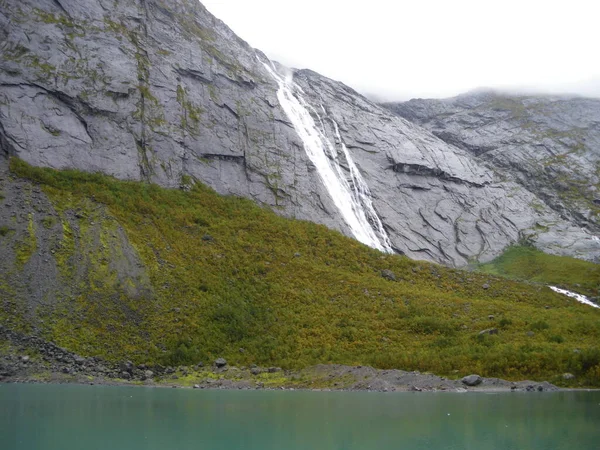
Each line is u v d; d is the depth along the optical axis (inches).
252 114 3430.1
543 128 5595.5
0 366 1489.9
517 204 4185.5
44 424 983.6
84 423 1001.5
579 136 5472.4
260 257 2426.2
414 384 1549.0
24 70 2655.0
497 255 3585.1
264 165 3186.5
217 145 3078.2
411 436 957.2
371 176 3759.8
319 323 2030.0
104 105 2785.4
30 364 1528.1
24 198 2148.1
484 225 3799.2
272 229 2723.9
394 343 1908.2
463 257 3501.5
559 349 1737.2
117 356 1654.8
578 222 4311.0
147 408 1156.5
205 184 2881.4
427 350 1819.6
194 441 904.3
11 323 1633.9
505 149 5137.8
